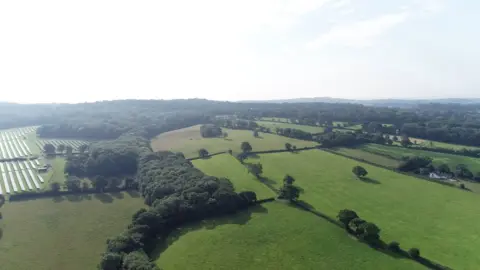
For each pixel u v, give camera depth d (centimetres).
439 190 11712
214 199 10169
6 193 12612
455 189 11806
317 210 10131
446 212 9894
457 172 13250
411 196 11194
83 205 11850
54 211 11275
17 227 9988
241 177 13175
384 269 7006
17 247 8762
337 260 7388
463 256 7438
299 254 7669
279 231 8844
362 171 13050
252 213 10112
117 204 11950
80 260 8125
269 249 7919
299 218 9650
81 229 9881
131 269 6731
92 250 8606
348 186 12194
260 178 13038
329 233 8712
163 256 7762
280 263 7312
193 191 10481
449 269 6906
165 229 9181
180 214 9644
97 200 12369
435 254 7550
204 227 9262
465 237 8344
